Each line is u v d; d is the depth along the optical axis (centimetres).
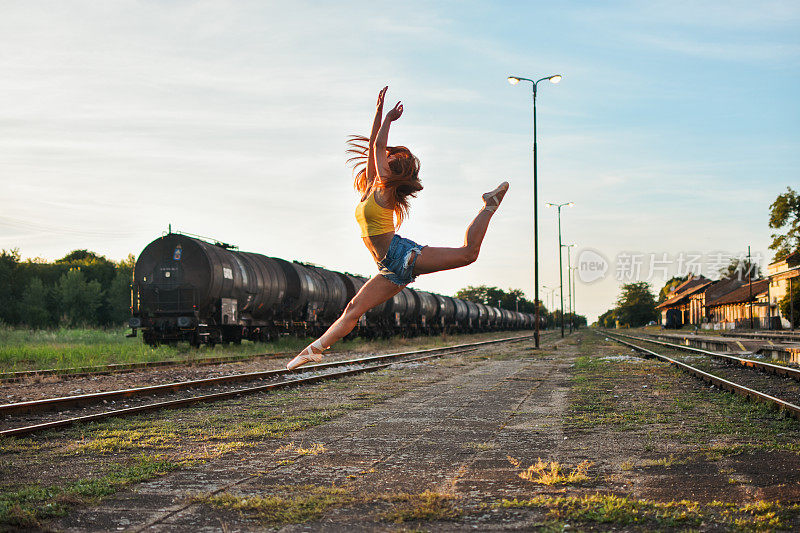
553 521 422
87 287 5447
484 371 1791
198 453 664
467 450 679
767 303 6925
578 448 686
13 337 2909
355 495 498
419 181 282
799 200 6538
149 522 434
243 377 1433
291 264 3175
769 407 960
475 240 273
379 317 4147
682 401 1084
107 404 1066
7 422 888
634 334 7069
